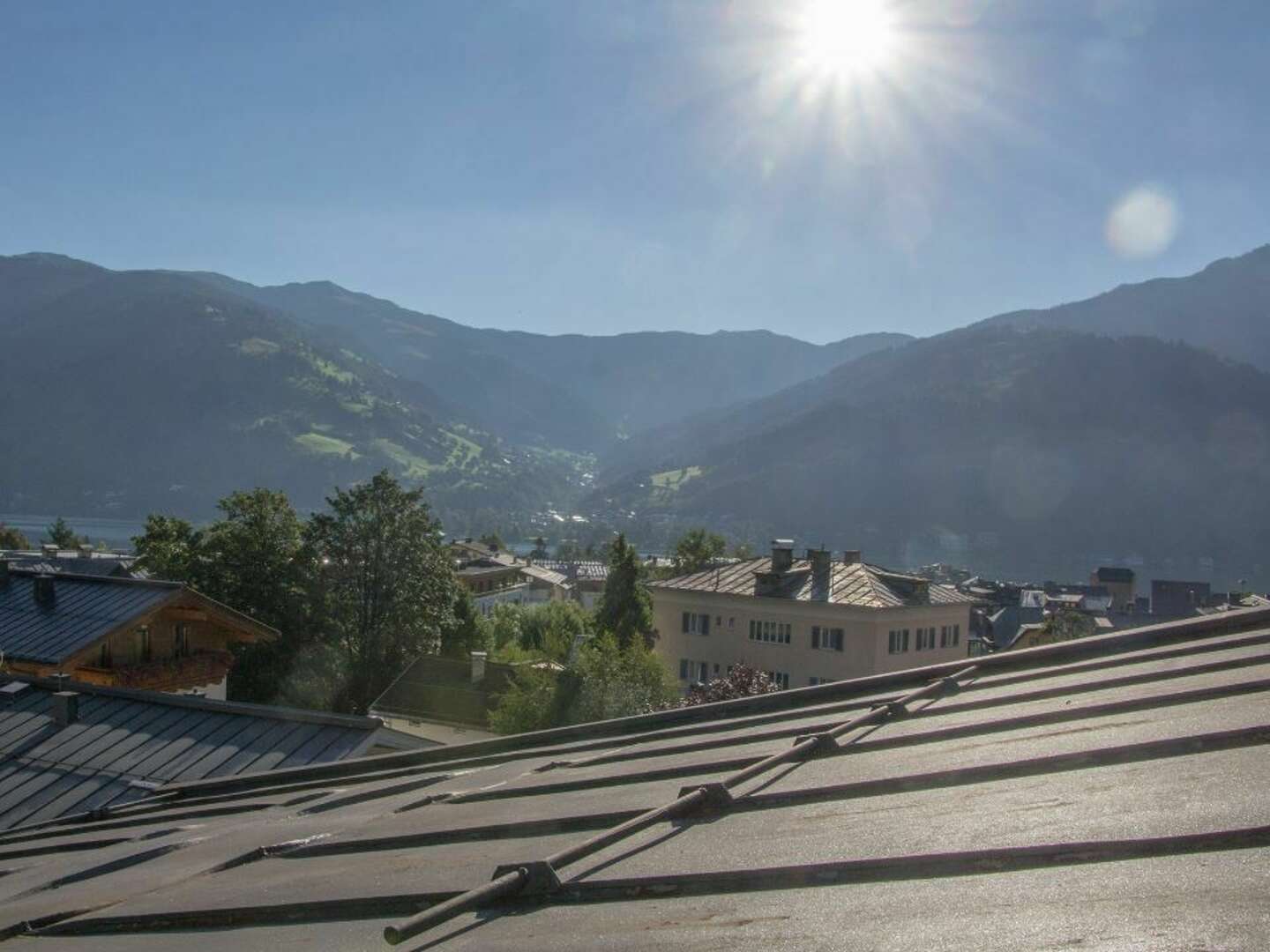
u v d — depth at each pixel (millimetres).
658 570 102125
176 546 54375
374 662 58500
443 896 3709
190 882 5301
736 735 6492
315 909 4031
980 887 2711
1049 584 117438
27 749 15320
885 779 4125
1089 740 4137
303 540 57844
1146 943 2127
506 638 75938
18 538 95125
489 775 7215
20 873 7367
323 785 8969
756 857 3371
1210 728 3918
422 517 60938
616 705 39281
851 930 2559
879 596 53031
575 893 3387
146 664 27344
